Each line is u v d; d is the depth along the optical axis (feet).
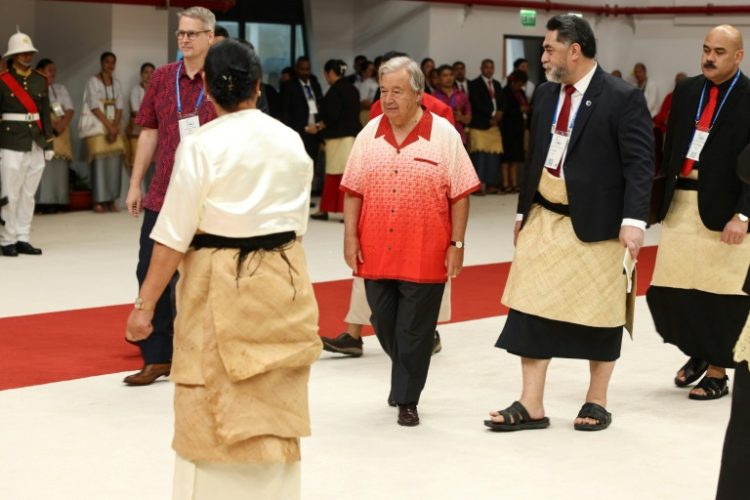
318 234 40.06
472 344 23.66
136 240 38.06
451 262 17.49
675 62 62.28
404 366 17.74
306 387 12.19
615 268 17.25
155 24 47.26
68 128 44.88
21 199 34.37
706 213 19.03
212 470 11.80
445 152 17.43
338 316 26.23
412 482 15.24
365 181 17.62
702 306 19.49
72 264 32.96
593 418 17.75
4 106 33.83
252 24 56.24
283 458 11.82
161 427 17.42
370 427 17.67
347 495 14.69
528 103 56.13
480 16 57.06
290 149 11.92
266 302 11.64
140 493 14.61
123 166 46.26
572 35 16.88
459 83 54.03
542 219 17.40
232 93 11.78
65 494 14.55
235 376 11.51
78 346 22.77
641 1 63.21
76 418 17.84
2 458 15.89
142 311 11.59
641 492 15.06
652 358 22.71
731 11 59.88
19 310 26.18
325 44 57.98
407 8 56.24
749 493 12.28
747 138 18.70
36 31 49.80
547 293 17.20
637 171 16.79
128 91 46.91
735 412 12.40
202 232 11.68
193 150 11.50
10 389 19.48
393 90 17.12
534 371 17.71
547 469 15.88
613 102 16.89
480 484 15.21
